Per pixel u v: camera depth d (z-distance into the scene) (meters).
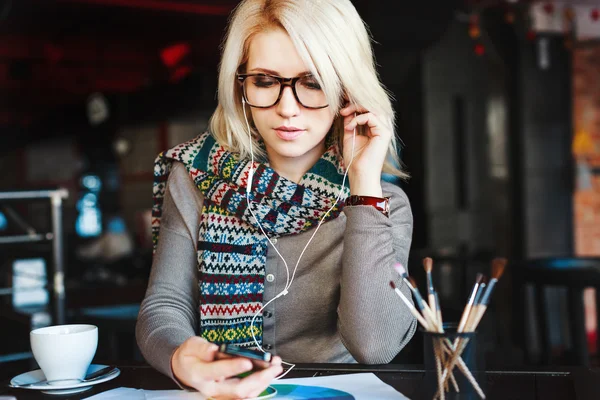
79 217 11.51
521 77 5.38
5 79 9.24
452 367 0.88
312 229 1.35
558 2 4.86
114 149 11.16
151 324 1.21
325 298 1.34
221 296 1.33
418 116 5.37
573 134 5.54
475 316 0.90
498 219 5.50
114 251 5.94
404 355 1.50
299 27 1.21
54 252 2.53
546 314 2.70
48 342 1.04
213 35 7.33
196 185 1.38
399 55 3.82
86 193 11.55
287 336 1.36
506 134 5.50
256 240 1.35
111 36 7.79
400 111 5.45
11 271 3.32
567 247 5.50
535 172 5.40
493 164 5.51
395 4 3.61
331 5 1.24
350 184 1.25
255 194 1.34
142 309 1.28
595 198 5.70
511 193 5.48
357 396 0.96
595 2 4.83
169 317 1.24
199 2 5.96
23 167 13.33
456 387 0.88
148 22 7.12
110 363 1.21
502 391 0.98
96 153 11.53
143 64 8.97
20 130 11.88
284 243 1.35
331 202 1.33
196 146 1.43
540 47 5.38
